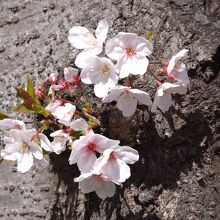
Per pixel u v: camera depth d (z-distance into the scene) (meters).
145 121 0.36
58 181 0.39
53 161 0.39
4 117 0.37
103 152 0.32
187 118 0.35
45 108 0.35
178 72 0.33
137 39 0.32
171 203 0.35
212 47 0.36
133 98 0.33
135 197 0.36
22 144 0.34
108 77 0.33
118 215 0.36
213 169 0.34
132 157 0.32
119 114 0.36
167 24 0.37
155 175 0.35
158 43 0.37
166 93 0.33
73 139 0.34
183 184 0.35
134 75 0.36
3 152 0.34
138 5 0.38
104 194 0.34
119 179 0.32
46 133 0.38
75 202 0.38
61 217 0.39
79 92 0.37
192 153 0.35
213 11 0.37
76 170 0.38
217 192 0.34
